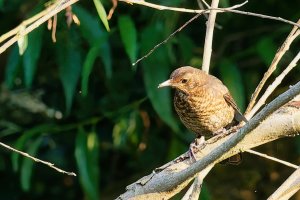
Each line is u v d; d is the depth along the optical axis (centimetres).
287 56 1323
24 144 1327
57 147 1484
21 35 669
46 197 1532
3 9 1360
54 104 1441
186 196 725
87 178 1260
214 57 1338
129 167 1480
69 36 1221
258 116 623
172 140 1324
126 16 1169
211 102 949
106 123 1421
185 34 1322
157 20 1223
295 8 1372
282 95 610
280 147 1449
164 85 959
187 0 1311
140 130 1353
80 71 1241
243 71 1376
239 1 1365
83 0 1289
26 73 1167
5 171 1511
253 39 1380
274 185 1445
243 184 1447
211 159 665
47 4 822
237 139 640
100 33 1195
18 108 1481
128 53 1124
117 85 1366
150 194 714
